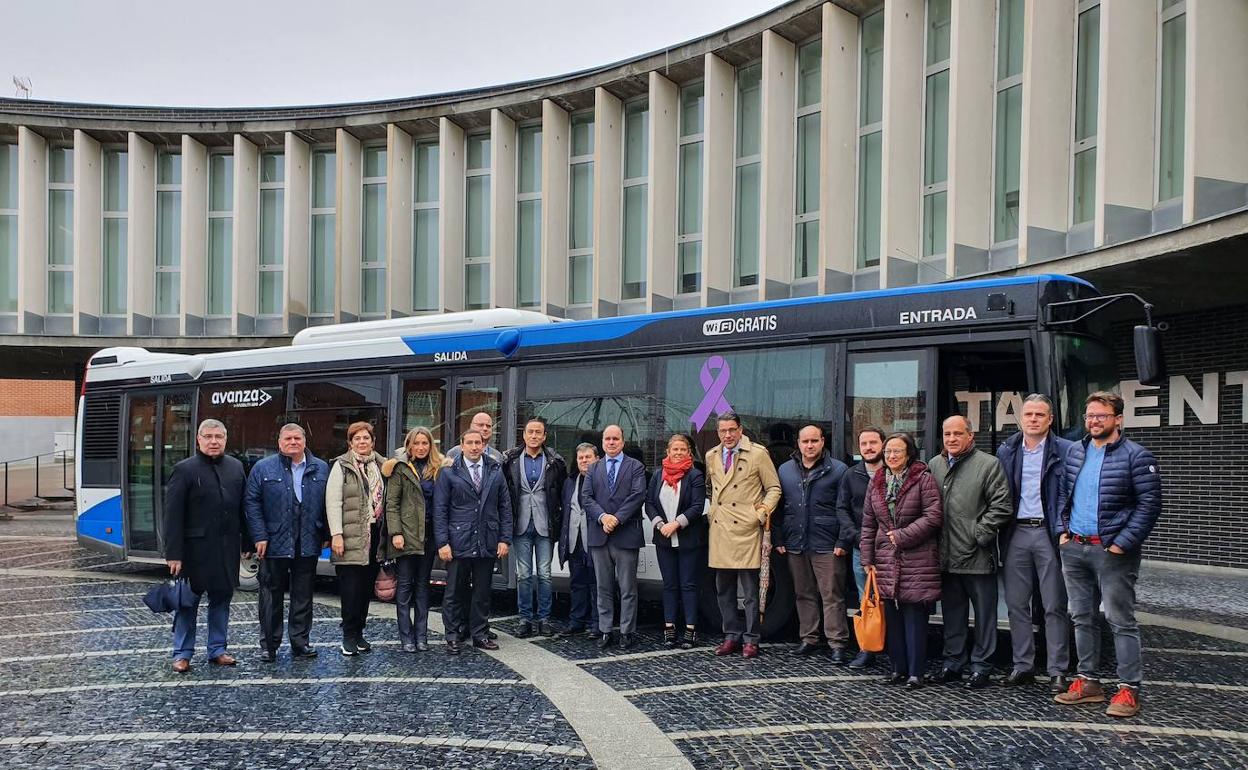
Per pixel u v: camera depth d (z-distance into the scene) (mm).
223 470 7945
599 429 10188
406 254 23609
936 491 7203
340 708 6719
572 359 10469
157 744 5949
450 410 11234
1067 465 6863
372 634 9531
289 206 23922
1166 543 14938
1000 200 15344
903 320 8523
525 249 22922
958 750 5793
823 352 8914
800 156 18688
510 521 8797
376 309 24344
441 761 5617
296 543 8266
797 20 17891
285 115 24000
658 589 9703
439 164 23250
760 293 18125
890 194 16016
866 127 17578
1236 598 11641
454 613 8586
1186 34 12242
